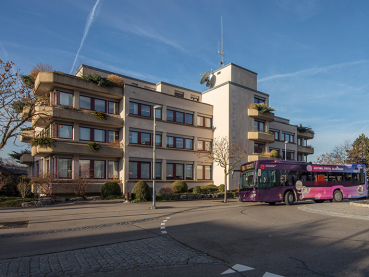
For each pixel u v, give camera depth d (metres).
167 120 29.12
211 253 6.58
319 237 8.27
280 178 18.95
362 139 43.19
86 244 7.61
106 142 26.00
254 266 5.59
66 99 23.94
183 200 24.36
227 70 34.34
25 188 22.94
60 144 22.45
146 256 6.31
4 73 11.70
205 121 32.94
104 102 26.16
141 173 26.61
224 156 25.31
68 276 5.10
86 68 26.89
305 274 5.11
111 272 5.29
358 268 5.42
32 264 5.76
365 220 11.45
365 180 23.58
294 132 45.78
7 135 12.25
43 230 9.86
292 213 13.99
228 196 28.44
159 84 32.19
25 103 12.85
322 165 21.22
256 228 9.89
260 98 35.94
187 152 30.48
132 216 13.66
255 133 33.25
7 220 12.31
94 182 24.42
